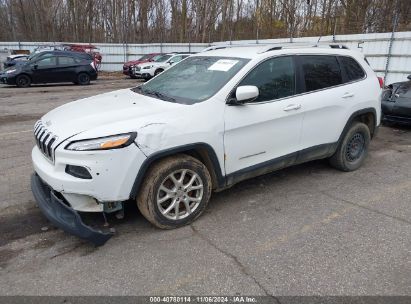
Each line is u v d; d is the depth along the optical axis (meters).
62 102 12.48
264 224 3.82
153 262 3.16
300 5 30.09
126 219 3.88
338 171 5.37
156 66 22.80
